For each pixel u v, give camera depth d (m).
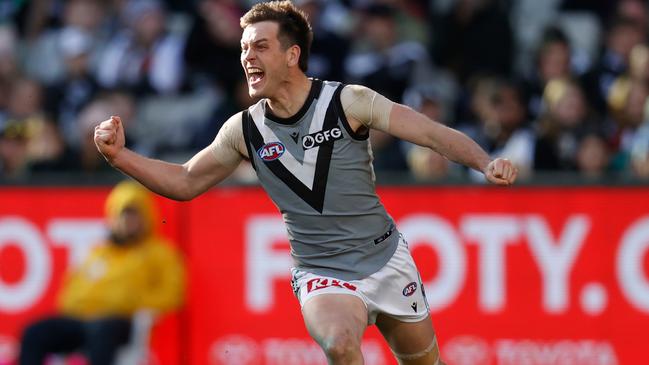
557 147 31.86
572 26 38.22
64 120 35.72
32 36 38.38
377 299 17.25
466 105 34.66
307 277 17.31
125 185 27.36
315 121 16.61
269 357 26.84
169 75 36.00
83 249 27.33
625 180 26.47
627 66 35.09
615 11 37.47
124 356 26.97
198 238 27.12
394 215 26.81
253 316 26.92
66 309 27.20
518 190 26.64
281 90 16.58
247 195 27.06
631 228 26.47
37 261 27.44
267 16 16.55
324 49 34.62
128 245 27.16
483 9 36.66
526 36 38.12
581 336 26.42
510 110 32.53
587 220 26.53
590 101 34.22
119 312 26.97
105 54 36.94
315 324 16.42
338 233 17.11
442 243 26.69
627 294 26.39
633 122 33.25
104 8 38.00
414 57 35.34
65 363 27.34
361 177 16.89
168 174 17.11
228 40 35.66
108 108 34.66
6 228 27.47
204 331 26.97
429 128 16.23
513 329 26.55
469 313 26.58
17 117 35.78
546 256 26.53
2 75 37.56
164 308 26.89
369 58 35.19
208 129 34.19
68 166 33.50
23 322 27.33
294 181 16.80
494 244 26.62
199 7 35.81
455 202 26.67
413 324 17.92
